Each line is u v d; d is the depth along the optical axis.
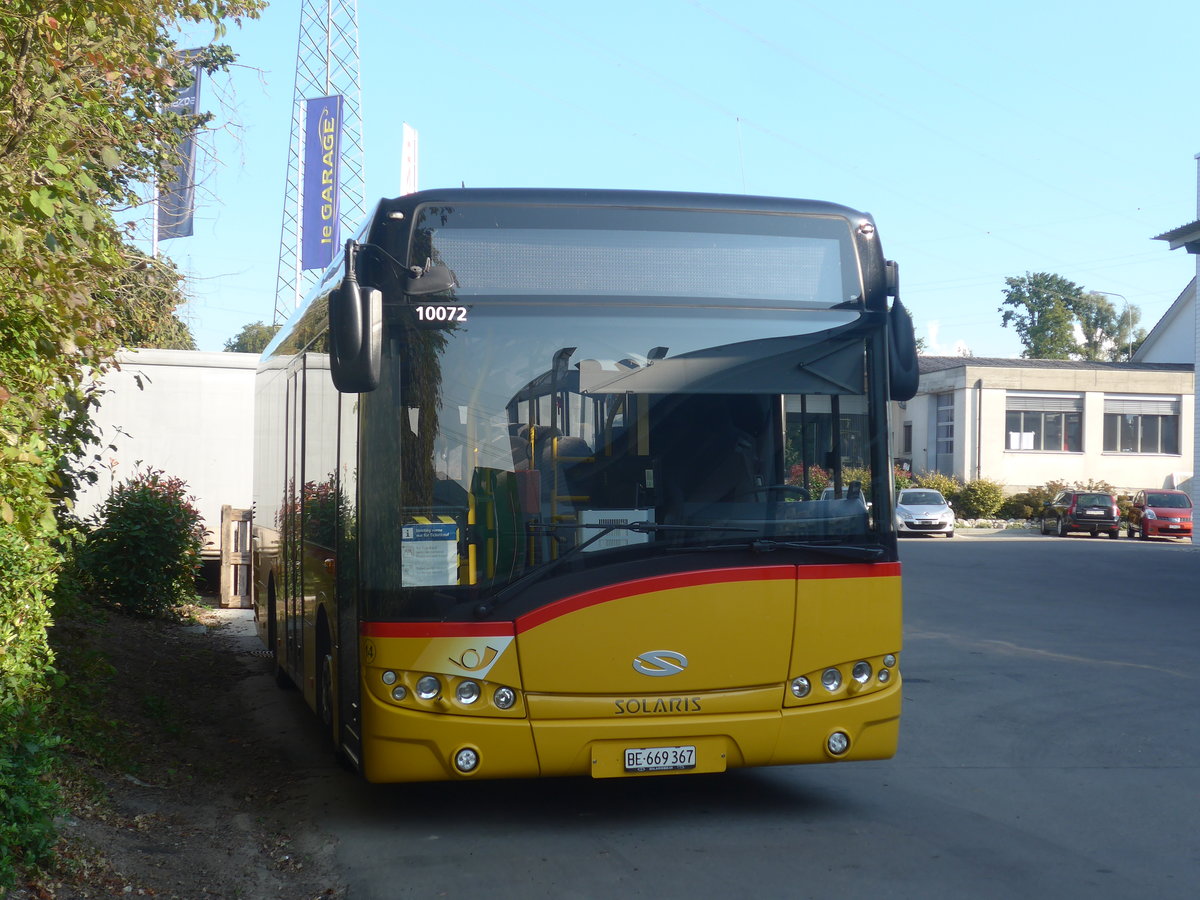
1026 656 13.53
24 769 5.55
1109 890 5.66
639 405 6.47
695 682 6.33
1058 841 6.49
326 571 7.84
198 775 8.09
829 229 6.86
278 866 6.19
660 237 6.64
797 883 5.76
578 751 6.20
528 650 6.19
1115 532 43.75
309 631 8.82
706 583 6.36
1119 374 54.19
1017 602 19.36
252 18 8.02
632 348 6.52
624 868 6.02
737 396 6.58
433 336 6.37
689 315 6.61
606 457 6.39
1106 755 8.69
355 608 6.57
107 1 6.54
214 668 12.84
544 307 6.48
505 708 6.17
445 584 6.21
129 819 6.62
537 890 5.70
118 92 7.52
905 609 18.39
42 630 6.98
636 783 7.87
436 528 6.25
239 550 18.02
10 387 6.07
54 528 6.41
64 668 9.52
